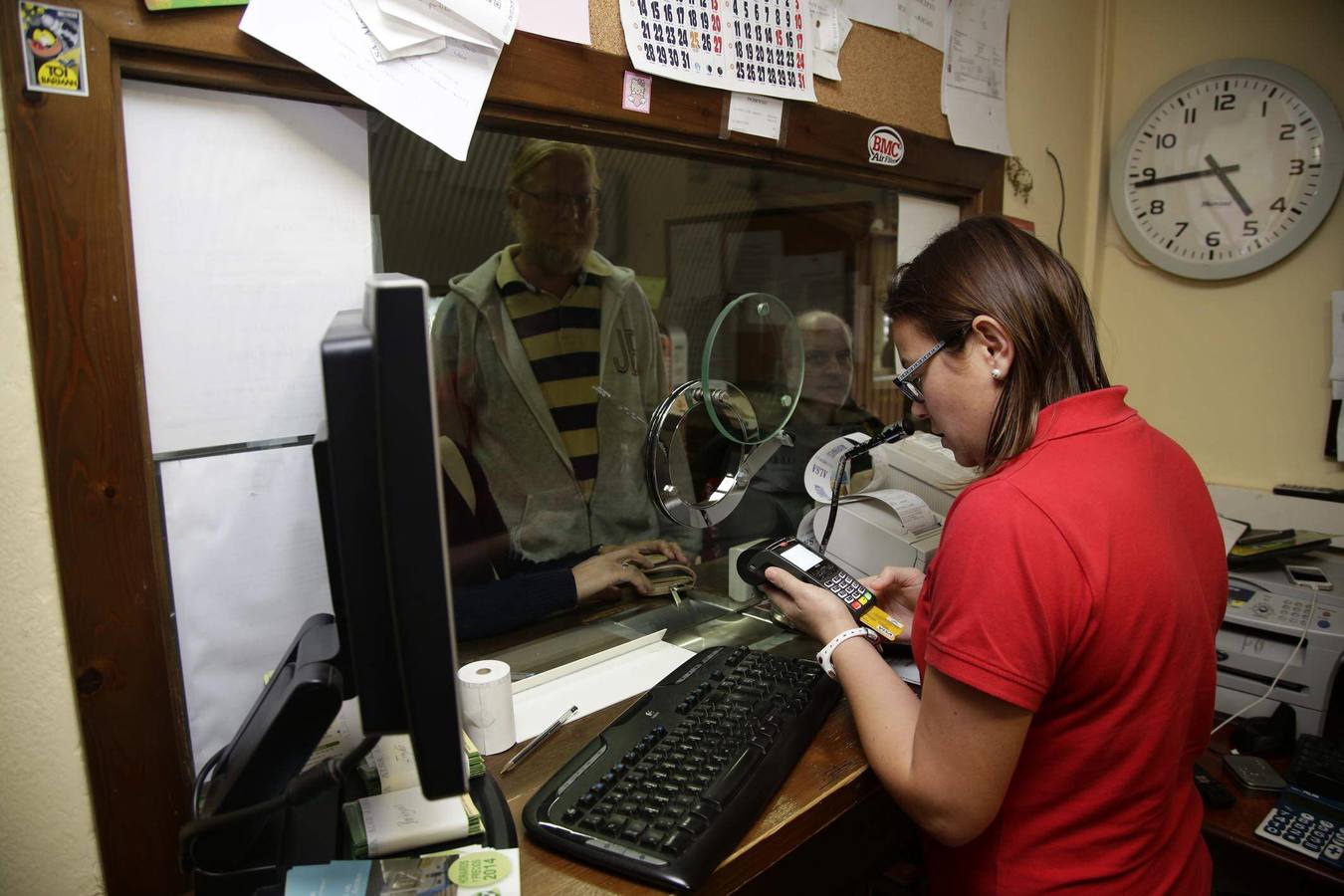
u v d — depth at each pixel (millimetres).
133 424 712
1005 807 753
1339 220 1671
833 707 925
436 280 1001
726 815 698
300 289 825
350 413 510
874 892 1428
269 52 741
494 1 851
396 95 809
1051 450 704
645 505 1338
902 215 1494
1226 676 1367
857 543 1283
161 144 727
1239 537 1508
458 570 1083
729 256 1393
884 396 1657
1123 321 2000
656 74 1014
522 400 1144
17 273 653
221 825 617
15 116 631
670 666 1085
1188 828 792
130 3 667
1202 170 1789
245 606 827
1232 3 1752
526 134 1002
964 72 1499
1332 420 1700
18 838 759
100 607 710
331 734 786
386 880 619
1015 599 634
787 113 1188
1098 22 1886
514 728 890
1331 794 1091
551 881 649
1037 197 1782
